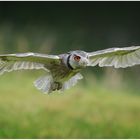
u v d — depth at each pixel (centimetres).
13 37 2405
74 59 834
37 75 2022
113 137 1573
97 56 908
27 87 1869
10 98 1734
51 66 863
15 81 1923
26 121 1577
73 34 2852
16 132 1497
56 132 1541
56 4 3181
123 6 3241
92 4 3231
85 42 2875
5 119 1568
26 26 2811
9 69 864
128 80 2325
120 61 930
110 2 3231
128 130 1605
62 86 877
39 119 1608
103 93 1980
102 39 3022
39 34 2580
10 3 3123
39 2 3152
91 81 2153
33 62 866
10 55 820
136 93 2175
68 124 1603
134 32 3198
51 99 1783
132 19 3234
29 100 1741
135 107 1844
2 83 1880
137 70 2370
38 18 3133
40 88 879
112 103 1852
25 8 3139
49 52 2350
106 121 1655
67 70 853
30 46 2325
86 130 1576
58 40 2630
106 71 2230
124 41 3108
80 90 1952
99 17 3228
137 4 3241
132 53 927
